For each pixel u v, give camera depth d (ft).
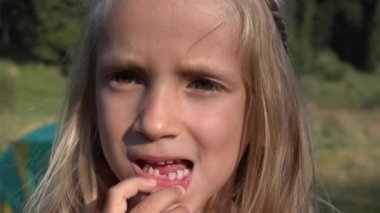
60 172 2.05
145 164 1.75
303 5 35.96
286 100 2.02
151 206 1.67
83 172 2.03
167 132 1.69
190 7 1.70
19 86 23.61
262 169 1.98
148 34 1.70
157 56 1.70
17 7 26.81
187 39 1.70
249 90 1.85
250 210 1.98
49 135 4.78
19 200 4.41
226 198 1.98
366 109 28.60
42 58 26.14
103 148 1.79
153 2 1.71
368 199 13.93
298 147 2.09
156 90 1.71
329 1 38.32
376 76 36.73
